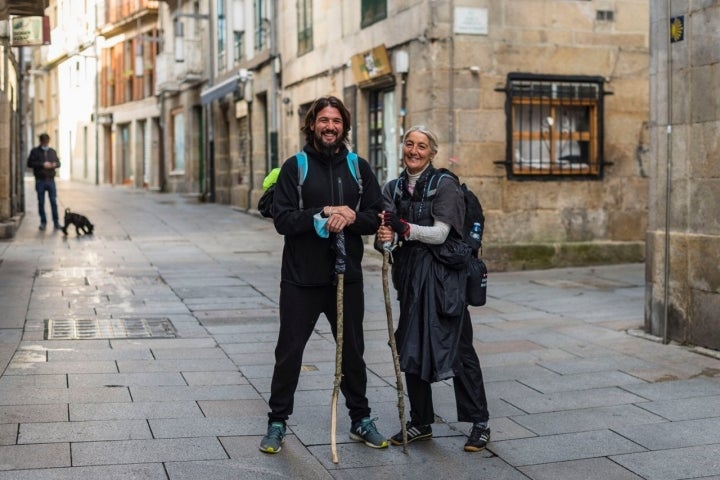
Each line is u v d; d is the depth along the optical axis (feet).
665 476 15.03
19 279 37.04
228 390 20.16
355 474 15.21
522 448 16.48
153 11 103.09
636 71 44.39
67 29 118.01
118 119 119.96
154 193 100.94
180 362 22.86
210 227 61.05
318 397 19.75
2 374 21.20
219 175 84.07
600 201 44.09
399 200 16.84
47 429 16.99
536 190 42.88
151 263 42.98
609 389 20.43
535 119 43.32
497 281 38.65
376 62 46.34
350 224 15.60
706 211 23.99
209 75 85.30
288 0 62.13
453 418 18.39
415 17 42.52
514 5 42.11
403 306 16.47
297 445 16.58
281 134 65.00
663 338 25.23
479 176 41.91
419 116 42.60
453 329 16.11
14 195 61.21
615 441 16.81
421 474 15.24
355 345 16.43
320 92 56.70
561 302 32.73
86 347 24.50
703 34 23.95
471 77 41.65
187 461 15.49
